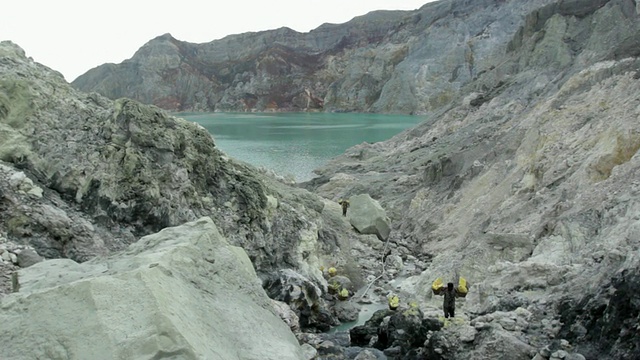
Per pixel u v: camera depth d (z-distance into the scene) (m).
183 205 17.98
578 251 15.95
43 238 14.38
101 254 14.84
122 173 16.89
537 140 25.30
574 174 20.73
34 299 8.27
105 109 19.14
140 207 16.89
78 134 17.17
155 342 7.54
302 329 17.44
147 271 8.81
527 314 12.64
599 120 23.44
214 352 8.22
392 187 33.28
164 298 8.41
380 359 13.56
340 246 23.78
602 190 18.19
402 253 24.78
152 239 11.50
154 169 17.59
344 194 34.22
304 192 25.56
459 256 18.89
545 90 37.16
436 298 17.25
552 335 11.71
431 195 29.47
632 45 29.94
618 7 42.72
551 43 46.09
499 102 42.28
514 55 51.88
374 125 93.19
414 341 13.47
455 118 46.00
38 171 16.22
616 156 19.52
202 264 10.74
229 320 9.62
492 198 24.31
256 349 9.25
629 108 22.38
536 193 21.66
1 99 16.45
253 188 20.69
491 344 11.56
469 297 15.73
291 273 18.72
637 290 10.29
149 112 18.25
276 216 21.25
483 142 30.95
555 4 51.19
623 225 14.99
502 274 15.65
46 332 7.78
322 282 20.56
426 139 45.25
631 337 10.02
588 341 10.90
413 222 27.97
